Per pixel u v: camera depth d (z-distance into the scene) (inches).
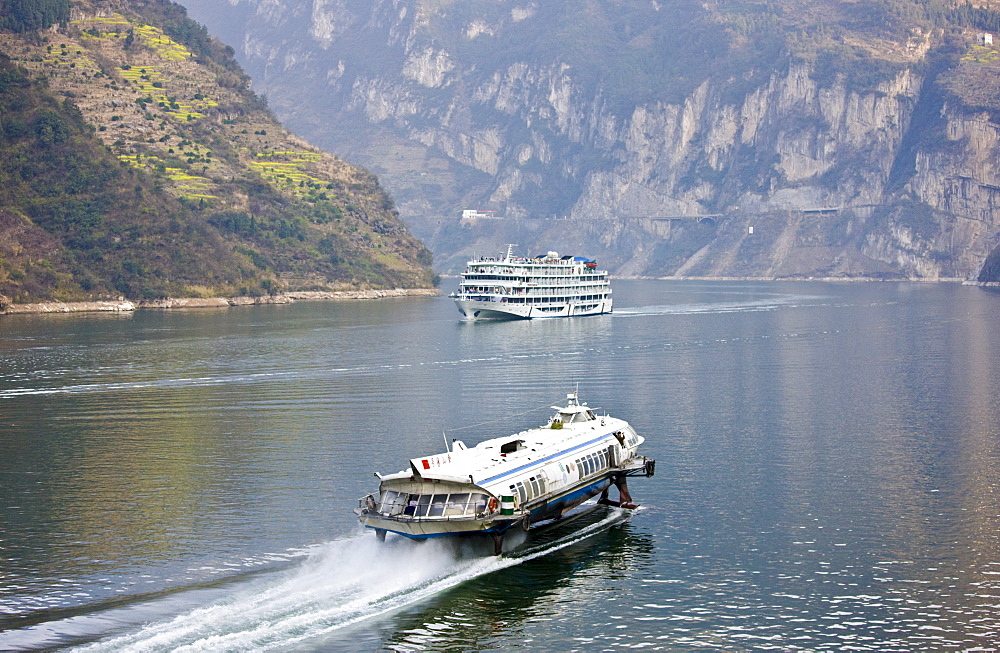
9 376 6171.3
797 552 2883.9
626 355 7500.0
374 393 5551.2
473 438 4311.0
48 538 2928.2
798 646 2343.8
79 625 2332.7
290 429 4480.8
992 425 4576.8
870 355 7480.3
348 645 2293.3
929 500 3366.1
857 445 4163.4
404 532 2672.2
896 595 2603.3
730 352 7711.6
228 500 3304.6
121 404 5162.4
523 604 2529.5
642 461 3282.5
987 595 2598.4
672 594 2603.3
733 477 3646.7
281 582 2588.6
